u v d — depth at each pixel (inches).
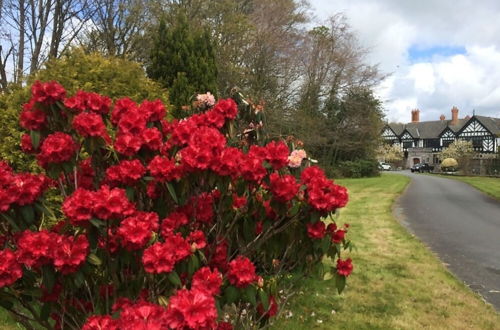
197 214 101.9
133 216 85.0
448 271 253.8
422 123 3184.1
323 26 1152.2
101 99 98.5
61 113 94.0
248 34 828.6
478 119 2706.7
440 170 2020.2
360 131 1362.0
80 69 218.4
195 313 60.8
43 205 89.1
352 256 277.7
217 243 105.2
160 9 700.0
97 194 79.4
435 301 199.5
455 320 178.2
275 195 99.1
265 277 113.5
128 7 647.1
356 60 1217.4
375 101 1362.0
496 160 1455.5
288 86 1004.6
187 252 84.0
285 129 977.5
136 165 88.8
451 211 532.1
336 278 116.9
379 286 218.1
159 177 88.7
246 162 92.8
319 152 1357.0
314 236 103.7
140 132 92.7
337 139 1344.7
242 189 98.3
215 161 87.9
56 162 88.0
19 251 76.7
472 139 2741.1
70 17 530.9
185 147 95.3
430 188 905.5
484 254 301.4
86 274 84.9
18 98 197.2
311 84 1149.7
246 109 130.5
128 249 81.7
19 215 84.8
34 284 92.5
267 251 114.0
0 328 146.9
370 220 430.0
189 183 92.6
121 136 91.0
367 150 1462.8
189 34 385.4
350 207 540.1
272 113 898.7
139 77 242.2
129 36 684.1
